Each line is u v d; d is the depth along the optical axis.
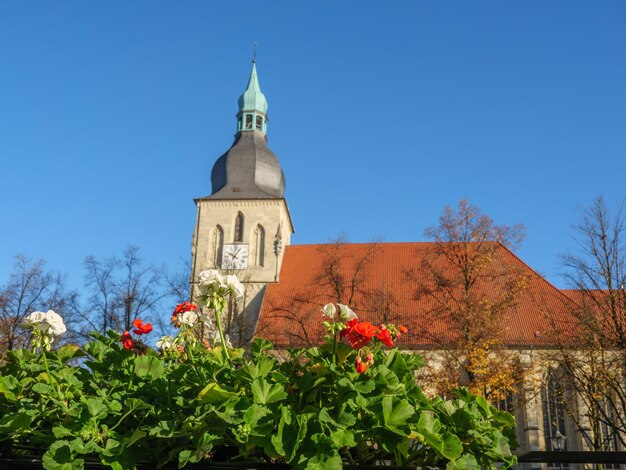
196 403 5.55
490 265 42.72
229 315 50.88
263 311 59.22
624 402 35.88
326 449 4.98
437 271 44.72
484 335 38.84
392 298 51.41
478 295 41.69
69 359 7.30
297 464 4.98
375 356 6.46
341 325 5.96
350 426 5.22
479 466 5.50
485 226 41.34
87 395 6.16
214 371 6.08
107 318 45.78
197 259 65.31
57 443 5.07
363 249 67.00
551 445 51.03
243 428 5.09
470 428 5.65
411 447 5.91
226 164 70.31
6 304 43.56
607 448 49.47
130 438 5.16
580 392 38.06
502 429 6.32
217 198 66.81
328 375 5.64
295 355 6.43
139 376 6.48
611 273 37.19
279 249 64.69
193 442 5.18
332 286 49.34
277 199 65.94
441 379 37.78
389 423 5.23
